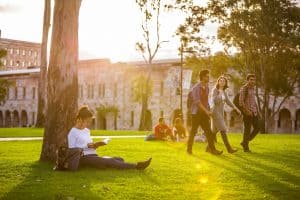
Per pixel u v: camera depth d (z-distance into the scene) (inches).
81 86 3080.7
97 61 2987.2
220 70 1862.7
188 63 1878.7
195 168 372.8
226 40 1787.6
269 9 1653.5
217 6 1720.0
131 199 238.1
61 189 266.2
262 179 315.9
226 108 2556.6
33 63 5152.6
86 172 342.0
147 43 1861.5
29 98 3351.4
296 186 287.1
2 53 2282.2
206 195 253.0
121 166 358.6
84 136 362.9
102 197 242.2
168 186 281.0
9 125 3533.5
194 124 507.5
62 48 407.8
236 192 263.1
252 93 542.6
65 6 409.4
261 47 1711.4
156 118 2701.8
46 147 412.2
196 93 502.0
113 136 1032.8
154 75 2711.6
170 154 507.8
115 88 2898.6
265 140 837.8
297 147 628.7
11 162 407.8
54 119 408.8
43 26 1520.7
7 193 253.0
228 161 432.1
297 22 1664.6
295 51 1743.4
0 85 2263.8
